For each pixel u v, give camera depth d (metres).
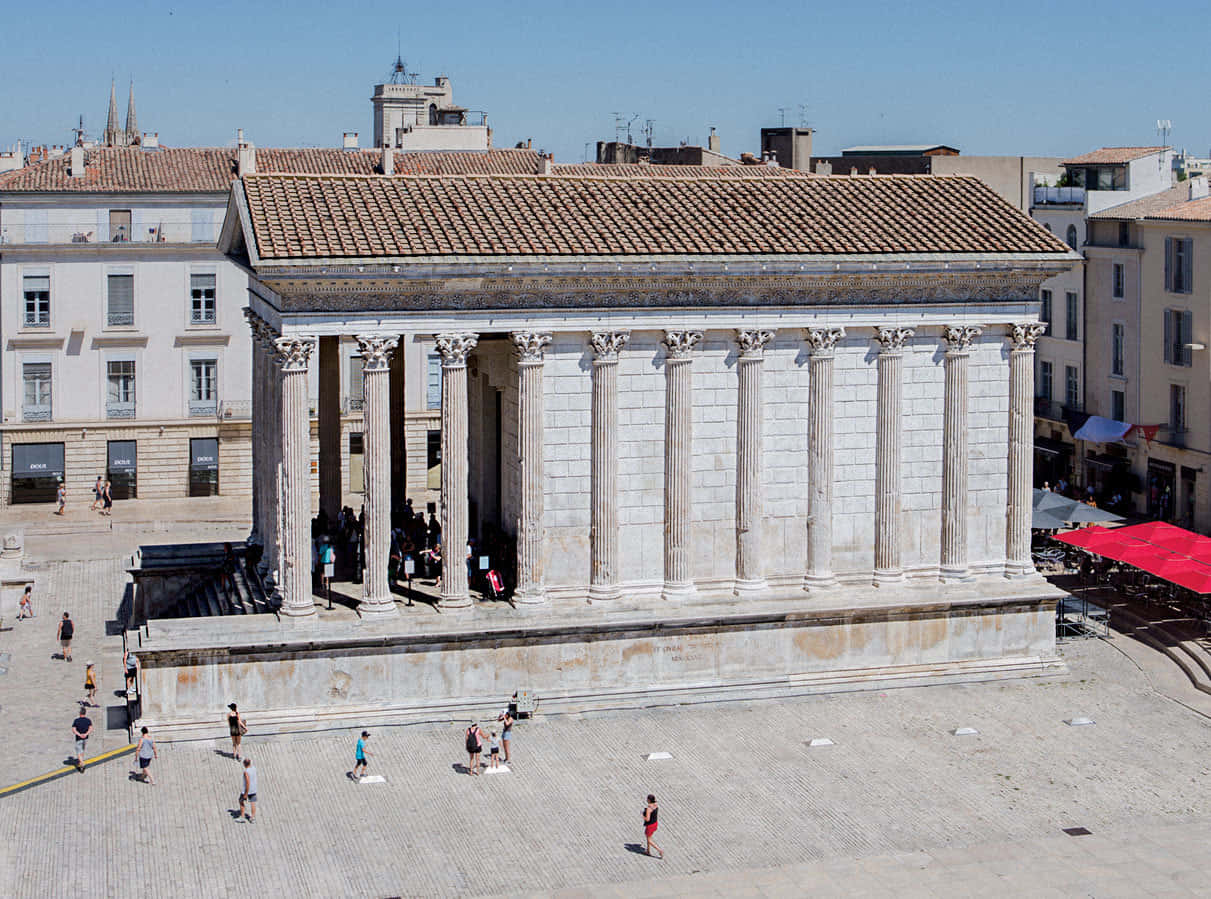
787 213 63.91
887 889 45.06
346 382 100.00
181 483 100.19
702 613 59.97
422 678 57.78
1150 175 99.19
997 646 63.81
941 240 62.25
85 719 53.00
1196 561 67.38
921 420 62.88
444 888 45.03
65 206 97.06
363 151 110.69
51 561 83.44
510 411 62.28
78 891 44.22
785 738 57.16
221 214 98.81
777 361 61.09
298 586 57.03
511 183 64.44
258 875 45.56
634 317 59.16
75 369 97.81
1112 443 95.25
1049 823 49.84
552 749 55.91
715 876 45.84
